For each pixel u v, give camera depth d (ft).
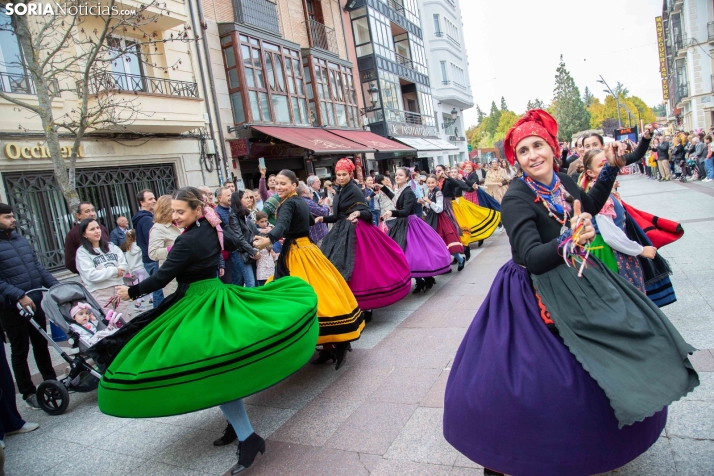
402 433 10.13
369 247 17.24
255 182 50.14
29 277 14.82
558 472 6.22
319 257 14.51
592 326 6.52
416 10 98.17
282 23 56.18
